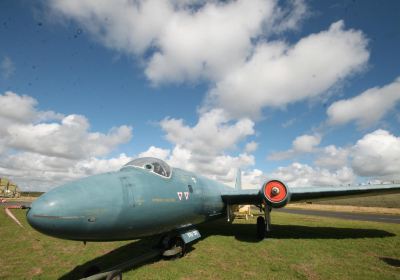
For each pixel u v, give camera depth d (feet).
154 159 24.85
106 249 28.63
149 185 21.50
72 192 16.37
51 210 14.99
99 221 16.83
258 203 40.27
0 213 61.82
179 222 25.04
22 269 21.93
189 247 29.91
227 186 44.75
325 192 34.27
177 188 24.86
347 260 24.23
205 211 31.07
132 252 27.17
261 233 34.76
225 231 41.91
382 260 24.23
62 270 21.63
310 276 19.86
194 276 19.76
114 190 18.39
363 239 34.19
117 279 17.84
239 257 25.34
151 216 20.59
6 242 32.12
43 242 32.09
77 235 16.34
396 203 174.29
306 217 69.51
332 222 54.75
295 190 34.14
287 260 24.25
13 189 175.73
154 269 21.30
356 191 34.32
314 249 28.58
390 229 43.27
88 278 15.88
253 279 19.17
